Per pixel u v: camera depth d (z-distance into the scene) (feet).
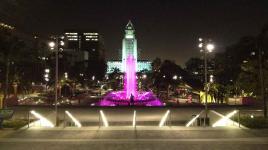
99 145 71.36
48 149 67.56
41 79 320.91
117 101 268.21
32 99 281.13
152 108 170.19
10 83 207.92
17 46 176.35
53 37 129.08
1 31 150.92
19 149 67.67
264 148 67.46
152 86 506.89
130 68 406.00
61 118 137.59
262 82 126.31
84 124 136.46
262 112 151.02
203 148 67.77
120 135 83.92
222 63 282.77
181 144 72.02
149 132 88.58
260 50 128.06
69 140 77.25
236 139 77.30
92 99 346.13
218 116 120.67
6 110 95.86
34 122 110.01
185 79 387.14
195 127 98.27
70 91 368.07
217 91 249.14
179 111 159.43
